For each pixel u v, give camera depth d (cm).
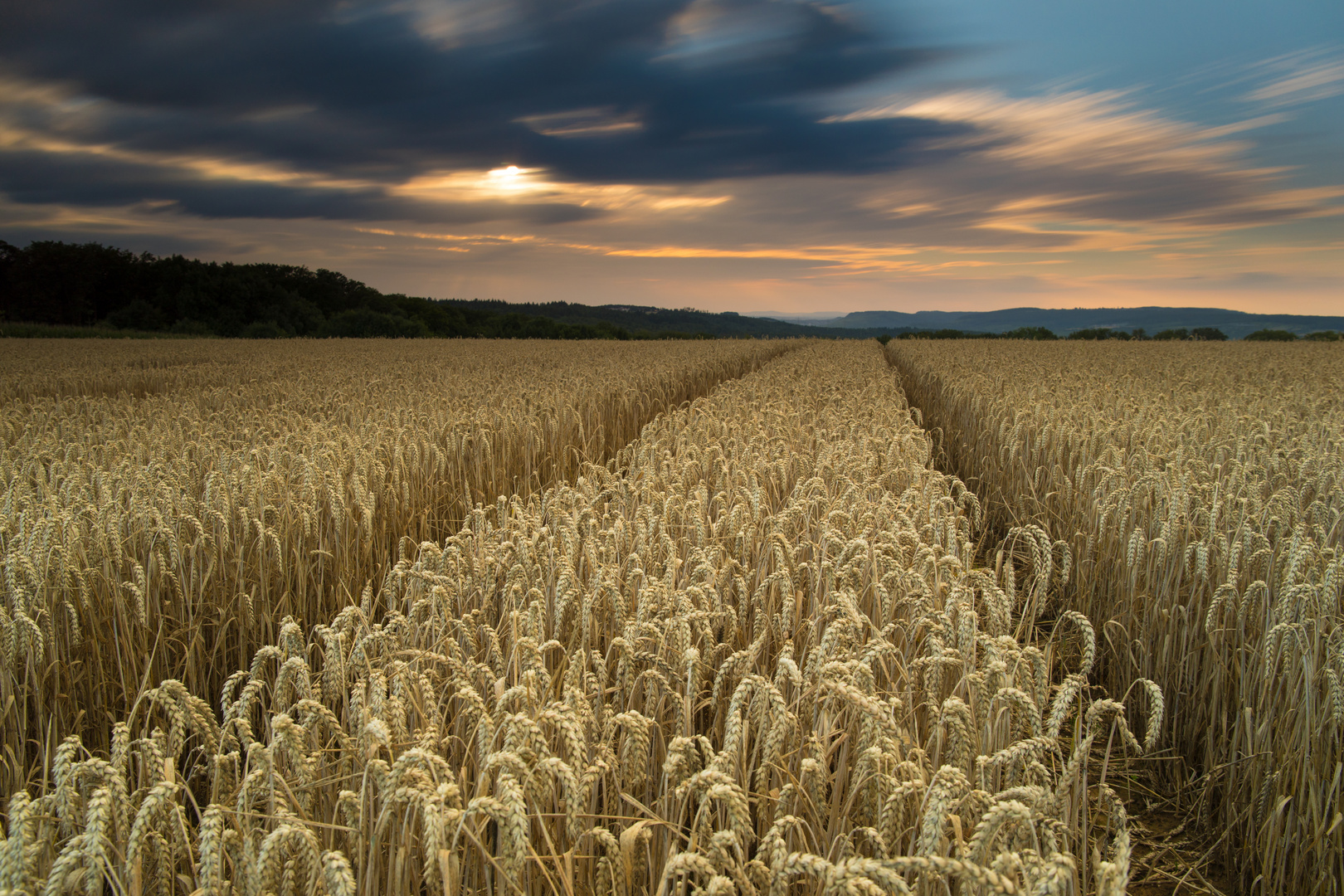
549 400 975
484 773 179
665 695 237
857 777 199
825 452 576
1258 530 406
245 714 205
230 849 170
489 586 315
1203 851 319
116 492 450
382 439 645
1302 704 291
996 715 231
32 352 2605
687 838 177
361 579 488
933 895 169
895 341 4878
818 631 306
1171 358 2445
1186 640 374
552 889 171
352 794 178
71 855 147
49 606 332
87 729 332
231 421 784
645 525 382
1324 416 797
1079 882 228
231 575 413
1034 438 773
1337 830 268
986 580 303
